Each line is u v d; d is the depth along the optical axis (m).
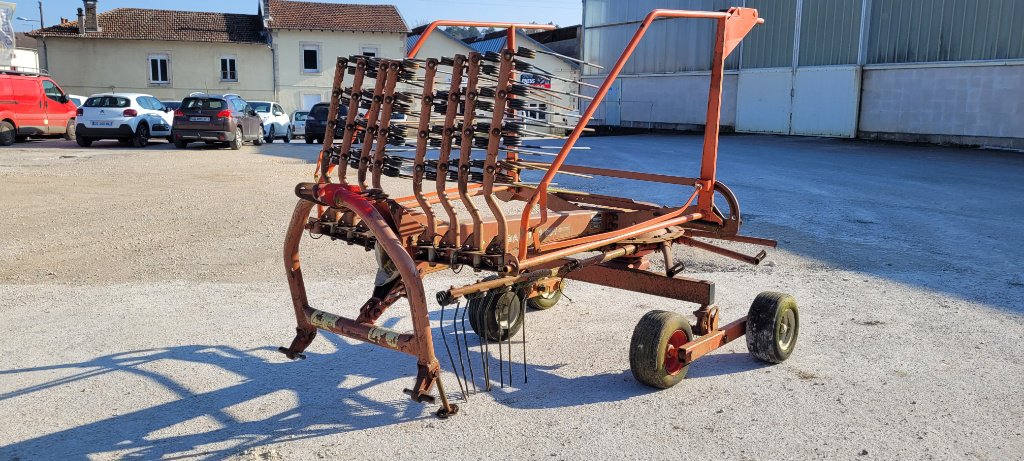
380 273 4.16
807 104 28.94
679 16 4.16
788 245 8.48
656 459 3.51
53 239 8.61
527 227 3.82
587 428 3.85
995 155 21.00
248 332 5.40
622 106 37.69
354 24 46.53
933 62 24.69
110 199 11.59
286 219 9.92
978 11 23.36
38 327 5.49
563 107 3.87
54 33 42.59
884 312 5.92
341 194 3.76
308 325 4.32
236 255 7.84
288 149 22.64
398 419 3.96
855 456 3.54
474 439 3.72
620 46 37.31
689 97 34.00
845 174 15.73
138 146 22.98
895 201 11.86
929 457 3.53
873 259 7.79
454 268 3.77
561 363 4.82
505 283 3.80
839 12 27.42
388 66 3.78
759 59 30.84
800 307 6.07
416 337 3.63
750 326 4.73
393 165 3.81
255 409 4.09
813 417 3.98
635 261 5.04
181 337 5.29
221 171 15.72
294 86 46.28
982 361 4.82
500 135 3.52
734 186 13.55
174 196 11.95
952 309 6.00
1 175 14.34
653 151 22.14
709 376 4.60
